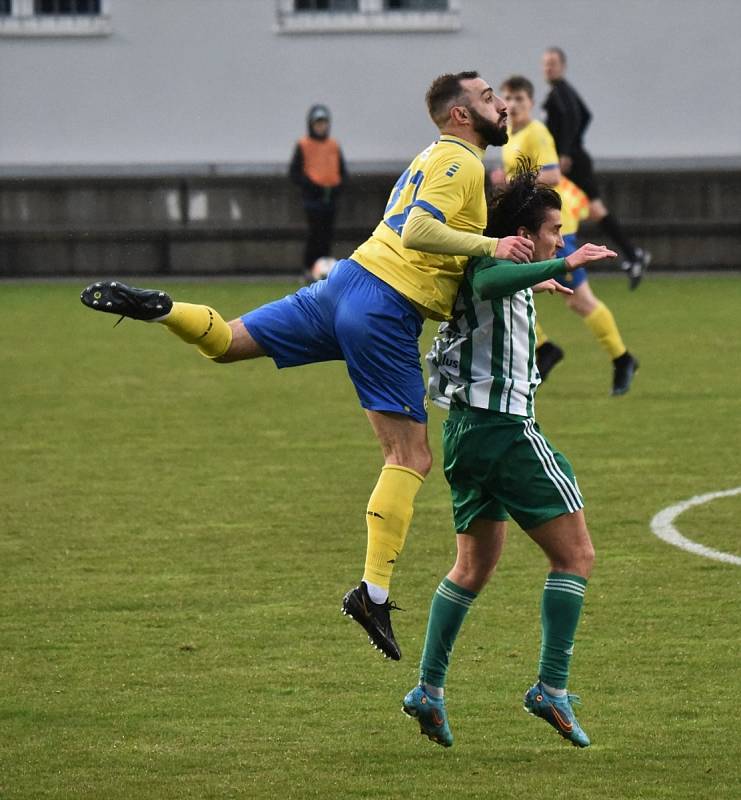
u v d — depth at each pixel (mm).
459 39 68500
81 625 18922
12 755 14719
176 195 65438
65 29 69312
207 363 42844
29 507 25469
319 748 14906
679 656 17469
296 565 21625
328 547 22625
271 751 14820
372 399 15945
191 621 19047
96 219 65750
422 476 15906
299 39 69062
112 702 16188
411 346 15984
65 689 16594
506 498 14766
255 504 25500
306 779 14109
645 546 22406
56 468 28656
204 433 32188
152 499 25953
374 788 13875
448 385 14953
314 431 32312
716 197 64312
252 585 20609
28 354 44562
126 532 23672
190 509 25188
